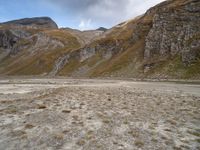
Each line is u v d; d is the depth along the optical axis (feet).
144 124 71.82
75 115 80.79
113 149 52.24
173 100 120.06
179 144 55.88
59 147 53.01
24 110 87.92
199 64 292.20
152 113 87.10
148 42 431.02
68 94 136.77
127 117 79.82
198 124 73.72
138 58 446.60
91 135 60.64
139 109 94.02
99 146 53.72
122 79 365.61
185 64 312.50
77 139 58.03
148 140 58.03
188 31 354.33
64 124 70.13
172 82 263.29
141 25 550.77
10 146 53.36
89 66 595.06
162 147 53.78
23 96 132.67
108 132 63.41
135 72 397.39
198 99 124.77
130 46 540.11
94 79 400.67
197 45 314.55
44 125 68.80
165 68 337.31
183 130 66.90
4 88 204.64
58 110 88.22
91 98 121.29
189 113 88.02
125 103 107.65
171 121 75.56
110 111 88.63
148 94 146.92
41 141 56.34
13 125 68.39
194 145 55.52
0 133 61.57
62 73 631.56
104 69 493.77
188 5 393.70
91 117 78.64
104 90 169.89
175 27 389.80
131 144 55.31
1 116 78.18
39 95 136.36
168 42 385.50
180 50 347.56
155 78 325.21
